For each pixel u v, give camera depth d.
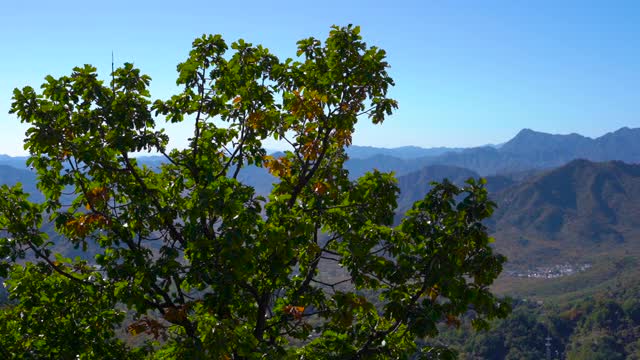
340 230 12.43
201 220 10.15
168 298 10.87
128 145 10.96
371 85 12.28
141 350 10.96
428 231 10.54
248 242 9.27
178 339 9.04
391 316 10.76
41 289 10.98
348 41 12.09
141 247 10.80
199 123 12.73
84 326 11.07
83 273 11.29
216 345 8.44
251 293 11.38
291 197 12.63
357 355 10.97
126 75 11.20
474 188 10.55
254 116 11.98
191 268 9.92
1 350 10.36
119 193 11.79
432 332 9.84
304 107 12.00
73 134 11.22
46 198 11.51
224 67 11.95
